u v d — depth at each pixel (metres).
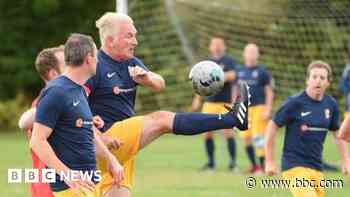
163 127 13.40
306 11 34.94
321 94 15.53
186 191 21.61
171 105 40.47
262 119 26.78
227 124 13.27
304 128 15.48
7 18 49.56
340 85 28.91
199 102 29.98
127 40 13.37
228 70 27.33
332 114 15.66
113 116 13.48
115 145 13.28
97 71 13.30
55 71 13.07
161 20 38.25
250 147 26.53
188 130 13.35
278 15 35.84
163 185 23.03
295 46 35.88
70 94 11.26
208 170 27.19
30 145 11.57
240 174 26.02
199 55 37.44
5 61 49.72
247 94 13.29
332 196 20.28
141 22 37.56
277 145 35.53
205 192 21.31
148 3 37.56
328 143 36.22
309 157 15.52
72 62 11.31
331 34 35.19
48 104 11.12
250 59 27.22
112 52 13.46
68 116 11.27
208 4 35.53
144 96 40.44
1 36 49.59
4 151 34.81
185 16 37.34
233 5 36.41
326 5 33.91
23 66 50.00
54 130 11.30
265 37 36.50
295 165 15.48
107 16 13.51
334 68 35.38
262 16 36.28
